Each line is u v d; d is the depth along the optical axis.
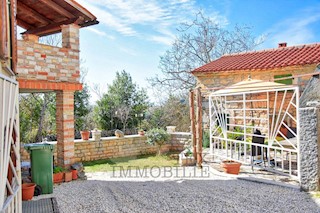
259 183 7.46
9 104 3.70
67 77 9.06
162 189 7.27
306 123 6.42
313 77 7.04
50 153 7.24
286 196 6.13
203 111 14.38
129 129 21.83
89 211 5.61
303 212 5.13
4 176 3.28
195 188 7.23
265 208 5.45
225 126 10.84
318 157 6.21
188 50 24.39
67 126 9.07
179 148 15.80
